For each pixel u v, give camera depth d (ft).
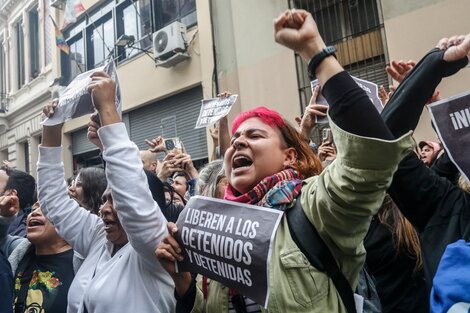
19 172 10.19
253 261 3.59
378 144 2.92
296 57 18.24
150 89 25.59
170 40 22.80
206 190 6.49
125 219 4.74
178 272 4.38
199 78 22.54
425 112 13.70
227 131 10.45
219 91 21.12
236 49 20.43
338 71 3.18
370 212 3.20
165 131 25.12
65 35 34.81
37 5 39.91
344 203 3.19
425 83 4.29
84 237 6.72
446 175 5.76
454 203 4.70
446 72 4.39
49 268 7.22
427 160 8.91
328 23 17.79
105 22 30.68
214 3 21.77
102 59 30.83
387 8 15.69
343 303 3.58
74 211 6.83
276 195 3.85
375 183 3.02
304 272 3.49
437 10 14.43
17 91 41.78
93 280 5.49
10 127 43.19
